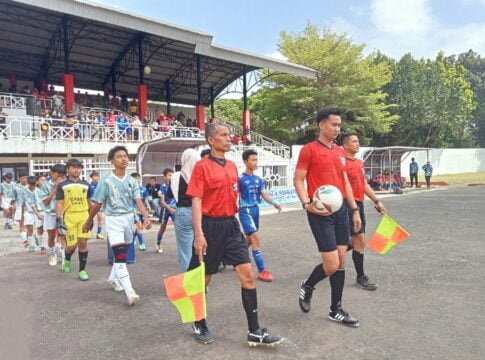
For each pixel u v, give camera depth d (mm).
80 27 21281
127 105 24719
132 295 4727
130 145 18219
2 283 5867
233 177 3721
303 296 4316
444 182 27703
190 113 32500
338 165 4121
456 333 3742
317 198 3820
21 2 14812
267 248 7879
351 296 4824
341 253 4008
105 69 26750
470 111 46562
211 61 26922
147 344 3693
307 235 9375
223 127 3697
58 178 6906
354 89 29422
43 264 7117
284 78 30531
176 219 5039
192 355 3443
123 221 5035
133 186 5168
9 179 12172
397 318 4125
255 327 3582
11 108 16844
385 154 23828
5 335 3998
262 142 26578
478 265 6160
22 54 23312
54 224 6891
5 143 14766
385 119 32406
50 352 3594
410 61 39125
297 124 31625
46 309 4699
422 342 3570
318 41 30812
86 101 23047
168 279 3418
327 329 3891
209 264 3676
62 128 16375
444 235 8711
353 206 4258
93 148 17047
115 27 21594
